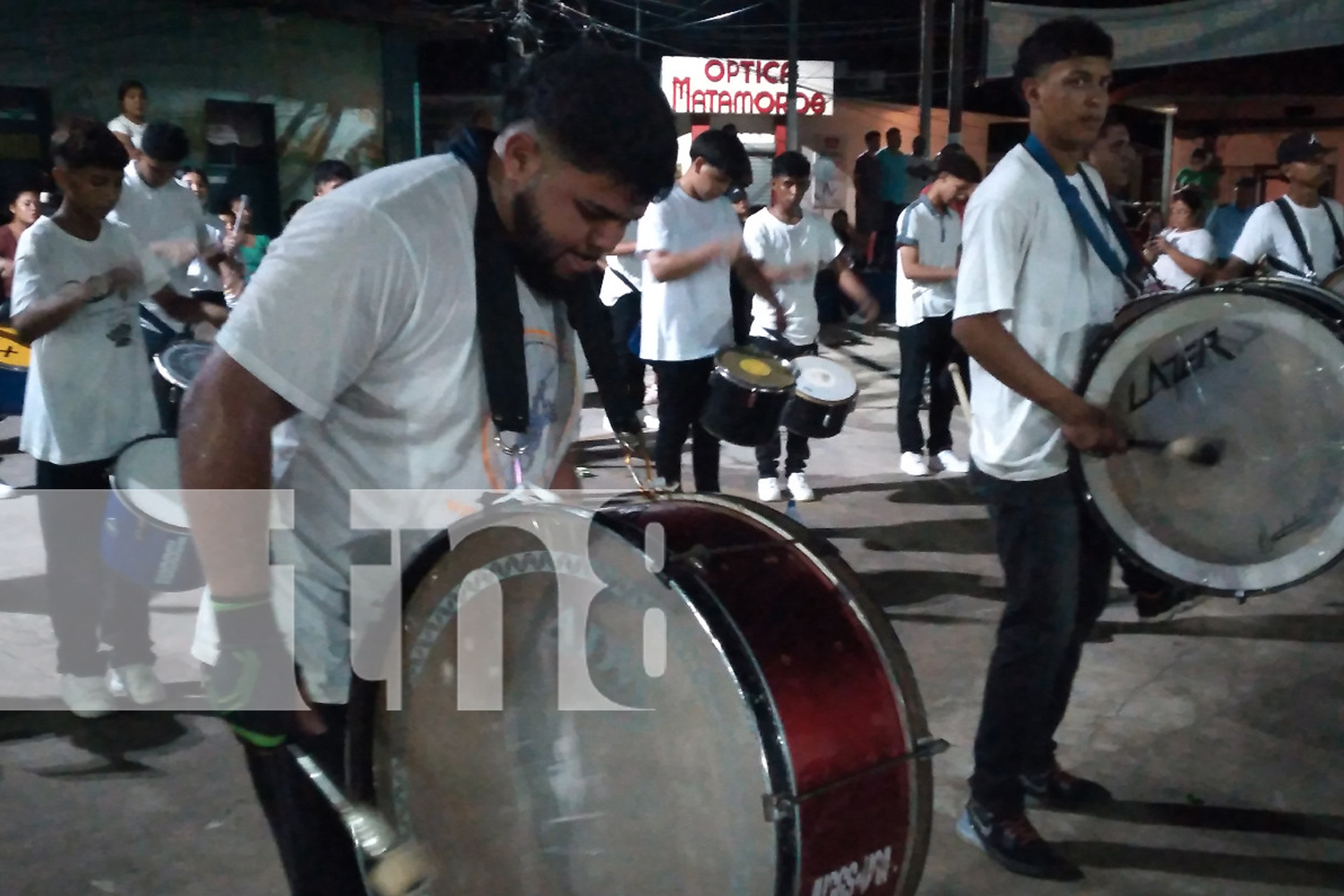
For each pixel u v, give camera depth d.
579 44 1.53
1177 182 10.77
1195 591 2.48
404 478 1.55
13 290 3.08
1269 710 3.32
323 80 12.68
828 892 1.45
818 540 1.62
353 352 1.44
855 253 11.73
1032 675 2.54
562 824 1.56
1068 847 2.69
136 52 10.84
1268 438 2.47
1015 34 7.07
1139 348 2.39
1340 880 2.56
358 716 1.54
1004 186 2.38
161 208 4.28
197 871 2.56
